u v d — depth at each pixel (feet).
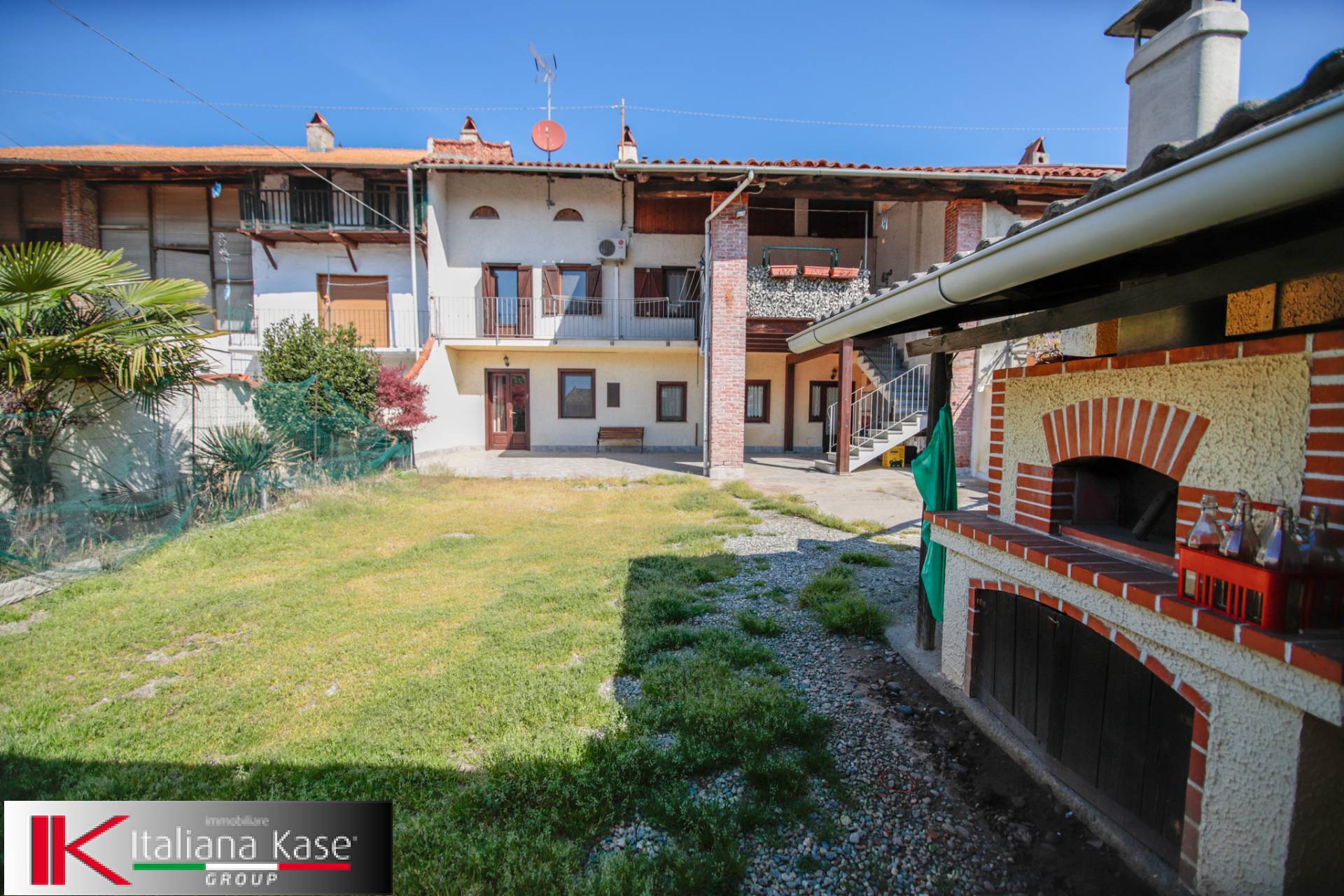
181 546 20.54
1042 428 9.19
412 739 9.38
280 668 12.23
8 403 18.88
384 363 52.26
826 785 8.45
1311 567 4.94
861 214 53.57
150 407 23.62
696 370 56.65
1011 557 8.93
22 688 11.31
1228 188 4.30
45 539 17.93
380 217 51.42
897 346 47.47
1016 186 37.78
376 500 30.04
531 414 55.98
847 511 29.40
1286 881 5.25
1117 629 7.00
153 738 9.51
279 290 52.42
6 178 49.60
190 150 55.42
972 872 6.93
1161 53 11.93
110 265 20.65
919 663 11.99
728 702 10.25
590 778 8.26
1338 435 5.05
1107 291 9.23
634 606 15.33
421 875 6.76
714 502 30.60
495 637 13.53
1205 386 6.35
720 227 39.14
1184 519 6.62
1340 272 5.57
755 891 6.66
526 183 53.01
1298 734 5.08
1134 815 7.09
